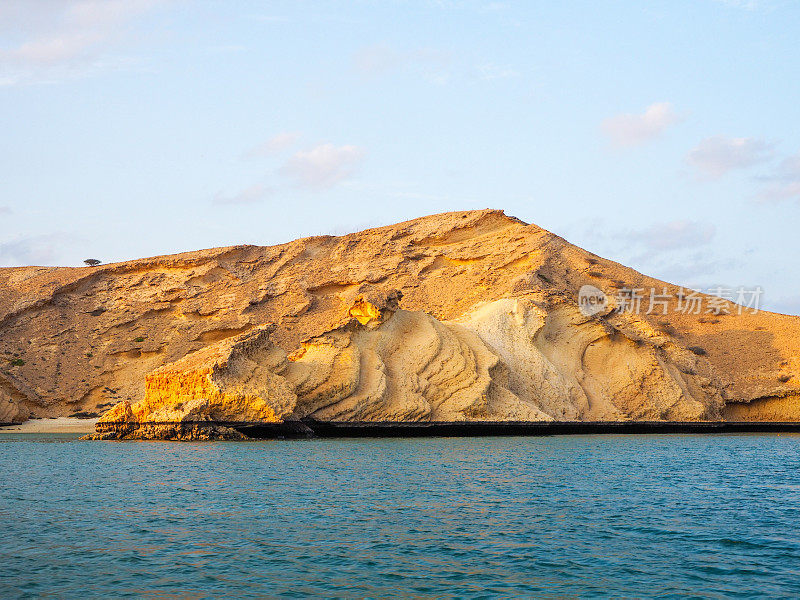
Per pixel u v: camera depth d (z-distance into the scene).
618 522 32.59
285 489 40.03
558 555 27.28
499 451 62.06
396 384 79.56
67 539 28.89
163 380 70.50
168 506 35.22
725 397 104.75
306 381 75.06
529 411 84.19
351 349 78.69
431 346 83.12
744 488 42.94
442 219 140.50
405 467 49.62
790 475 49.06
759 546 28.73
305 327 117.88
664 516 34.00
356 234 140.62
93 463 51.47
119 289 128.25
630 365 97.38
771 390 106.00
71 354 111.62
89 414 100.12
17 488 40.38
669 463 55.41
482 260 130.12
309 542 28.62
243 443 67.25
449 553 27.34
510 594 23.33
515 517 33.25
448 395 81.38
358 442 69.94
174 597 22.75
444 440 73.94
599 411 92.56
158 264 132.62
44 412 99.94
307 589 23.53
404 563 26.11
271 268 134.25
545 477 45.72
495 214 138.12
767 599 23.08
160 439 69.00
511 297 103.75
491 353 86.62
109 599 22.50
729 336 121.81
